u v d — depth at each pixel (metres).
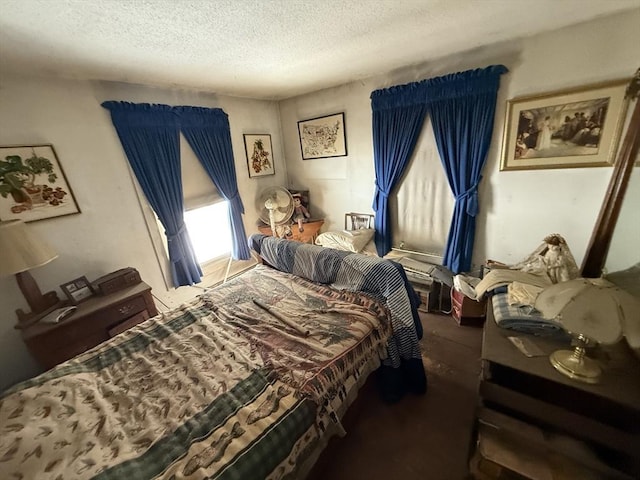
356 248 2.93
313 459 1.12
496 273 1.68
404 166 2.77
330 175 3.45
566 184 2.05
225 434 0.95
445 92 2.32
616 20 1.65
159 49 1.63
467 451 1.38
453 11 1.48
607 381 0.96
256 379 1.18
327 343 1.36
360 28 1.60
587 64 1.80
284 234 3.26
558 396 1.17
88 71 1.91
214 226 3.19
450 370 1.92
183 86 2.53
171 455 0.89
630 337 0.84
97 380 1.25
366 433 1.53
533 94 2.02
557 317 0.95
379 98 2.69
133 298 2.05
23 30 1.26
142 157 2.36
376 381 1.74
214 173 2.94
